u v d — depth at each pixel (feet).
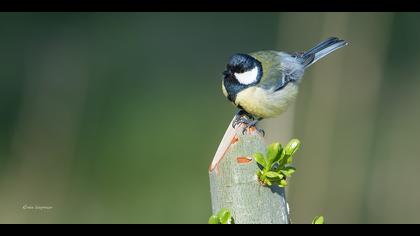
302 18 40.96
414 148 46.14
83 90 53.62
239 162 14.29
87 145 48.01
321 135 38.04
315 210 36.88
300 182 37.24
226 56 57.93
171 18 59.72
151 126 50.31
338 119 39.75
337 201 39.52
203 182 45.16
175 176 45.57
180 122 50.65
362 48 40.70
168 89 54.60
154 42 58.59
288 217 14.58
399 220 42.16
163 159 47.16
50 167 45.27
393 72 52.44
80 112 51.26
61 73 55.21
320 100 38.73
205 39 58.85
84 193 43.45
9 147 46.65
